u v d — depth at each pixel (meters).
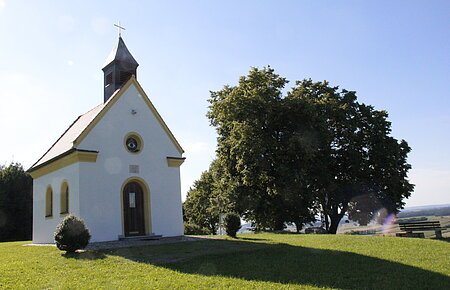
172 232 24.02
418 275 12.32
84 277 11.88
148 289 10.38
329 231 40.03
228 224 23.83
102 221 21.12
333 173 38.50
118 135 22.80
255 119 34.72
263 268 13.24
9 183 45.47
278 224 38.16
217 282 11.14
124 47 26.72
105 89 26.61
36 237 25.77
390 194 38.66
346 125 37.81
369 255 15.59
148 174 23.69
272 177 35.62
